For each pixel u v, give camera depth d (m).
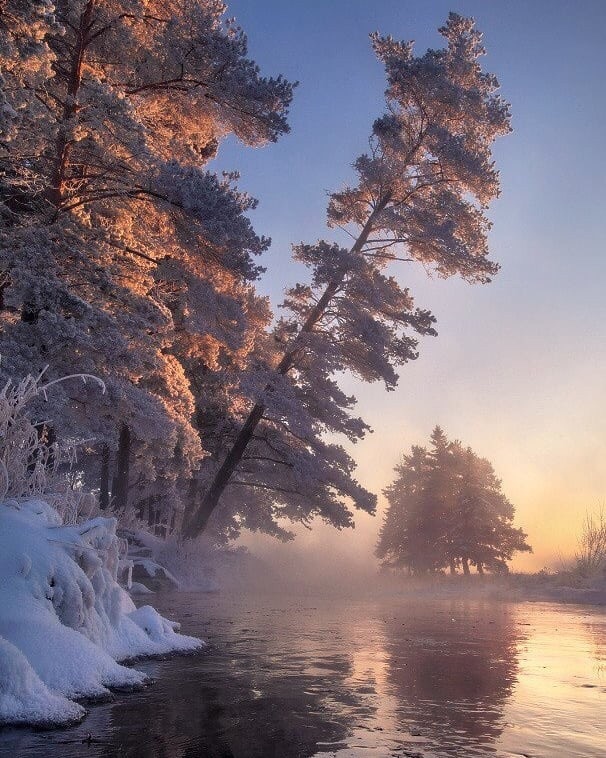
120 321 19.58
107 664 5.62
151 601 17.14
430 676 6.61
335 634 10.45
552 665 7.54
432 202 31.12
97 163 20.11
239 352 25.31
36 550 5.91
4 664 4.60
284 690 5.68
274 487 34.19
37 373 17.25
